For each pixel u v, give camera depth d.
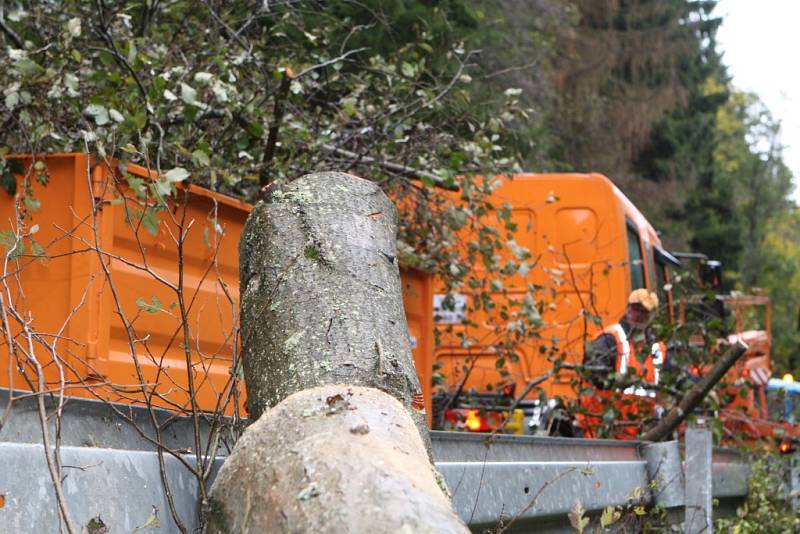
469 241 9.84
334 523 2.62
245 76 8.47
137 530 3.11
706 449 6.70
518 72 20.33
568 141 31.44
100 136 6.21
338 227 4.17
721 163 55.78
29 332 3.59
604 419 9.09
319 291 3.92
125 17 7.52
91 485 2.96
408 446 3.07
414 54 9.26
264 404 3.70
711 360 9.91
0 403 3.22
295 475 2.86
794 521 8.91
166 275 6.09
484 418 10.71
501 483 4.82
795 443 11.38
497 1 20.73
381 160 8.66
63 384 3.35
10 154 6.22
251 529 2.90
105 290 5.66
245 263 4.26
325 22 9.80
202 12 8.83
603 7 33.44
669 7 35.41
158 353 6.00
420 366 8.88
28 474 2.75
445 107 9.30
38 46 7.68
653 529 6.55
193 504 3.44
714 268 14.52
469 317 12.16
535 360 12.13
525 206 12.51
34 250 4.59
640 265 13.11
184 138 7.25
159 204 5.34
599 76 31.80
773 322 44.69
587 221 12.65
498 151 9.87
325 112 8.98
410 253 8.51
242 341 4.07
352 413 3.10
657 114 34.62
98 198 5.64
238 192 7.71
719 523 7.61
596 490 5.84
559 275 10.24
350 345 3.75
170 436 3.89
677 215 42.34
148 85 7.40
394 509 2.60
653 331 9.92
